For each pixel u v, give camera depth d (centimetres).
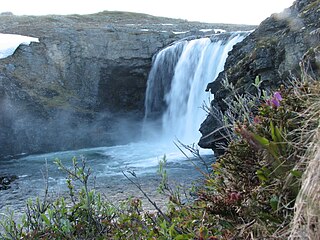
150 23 2067
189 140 1352
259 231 138
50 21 1819
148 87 1538
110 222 241
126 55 1506
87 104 1420
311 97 154
